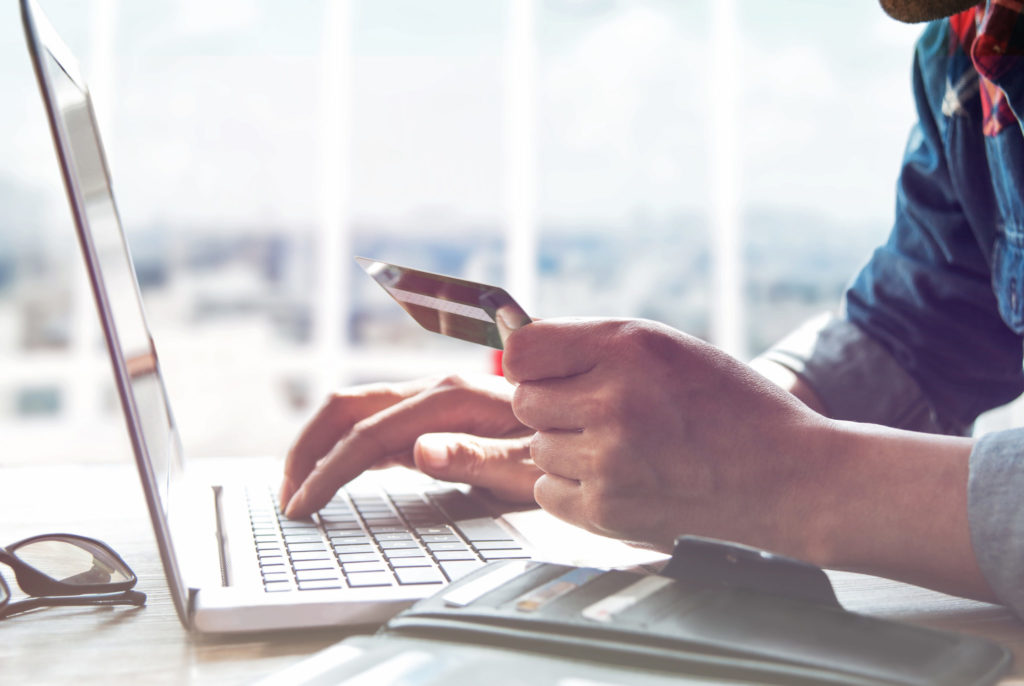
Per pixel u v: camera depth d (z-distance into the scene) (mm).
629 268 3543
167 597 526
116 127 3270
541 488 571
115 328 411
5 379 3201
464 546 569
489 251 3477
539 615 387
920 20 593
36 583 505
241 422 3400
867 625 379
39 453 3229
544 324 551
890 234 966
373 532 611
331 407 774
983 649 361
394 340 3451
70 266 3225
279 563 522
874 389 906
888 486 480
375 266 550
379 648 364
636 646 361
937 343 903
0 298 3188
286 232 3385
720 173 3555
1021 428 470
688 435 514
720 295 3576
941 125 870
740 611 390
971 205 842
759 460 505
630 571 449
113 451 3262
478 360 3471
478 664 341
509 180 3475
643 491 518
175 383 3357
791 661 342
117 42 3266
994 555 448
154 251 3322
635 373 520
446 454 718
